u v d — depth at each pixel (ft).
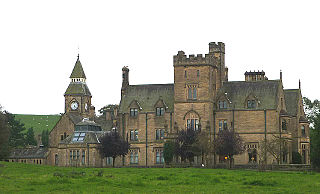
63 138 508.94
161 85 451.12
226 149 372.99
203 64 412.57
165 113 428.97
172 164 389.60
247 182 222.28
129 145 430.20
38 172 268.21
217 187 209.15
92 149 438.40
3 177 228.63
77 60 630.33
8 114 634.84
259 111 404.36
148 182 224.12
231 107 413.18
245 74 460.96
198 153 384.06
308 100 560.20
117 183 212.43
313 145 338.95
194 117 411.95
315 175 262.88
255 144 402.52
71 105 611.06
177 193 189.16
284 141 396.37
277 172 291.99
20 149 537.24
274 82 415.03
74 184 207.62
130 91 455.22
